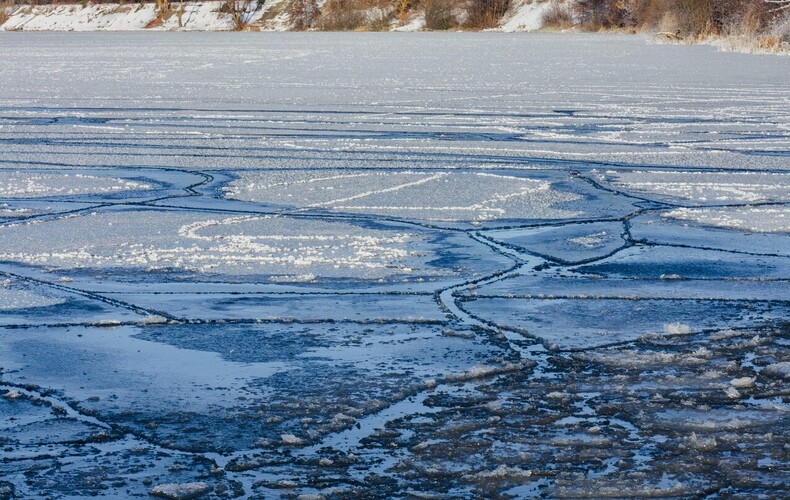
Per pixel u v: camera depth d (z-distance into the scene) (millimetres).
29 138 15703
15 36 86875
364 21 97625
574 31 79875
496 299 6738
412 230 8883
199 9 109125
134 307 6562
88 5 115938
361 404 4863
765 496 3895
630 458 4234
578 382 5168
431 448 4340
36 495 3904
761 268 7594
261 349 5730
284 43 62219
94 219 9352
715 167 12641
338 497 3877
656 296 6816
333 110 20016
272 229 8883
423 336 5953
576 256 7953
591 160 13242
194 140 15398
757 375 5266
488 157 13477
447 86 26625
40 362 5508
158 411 4793
